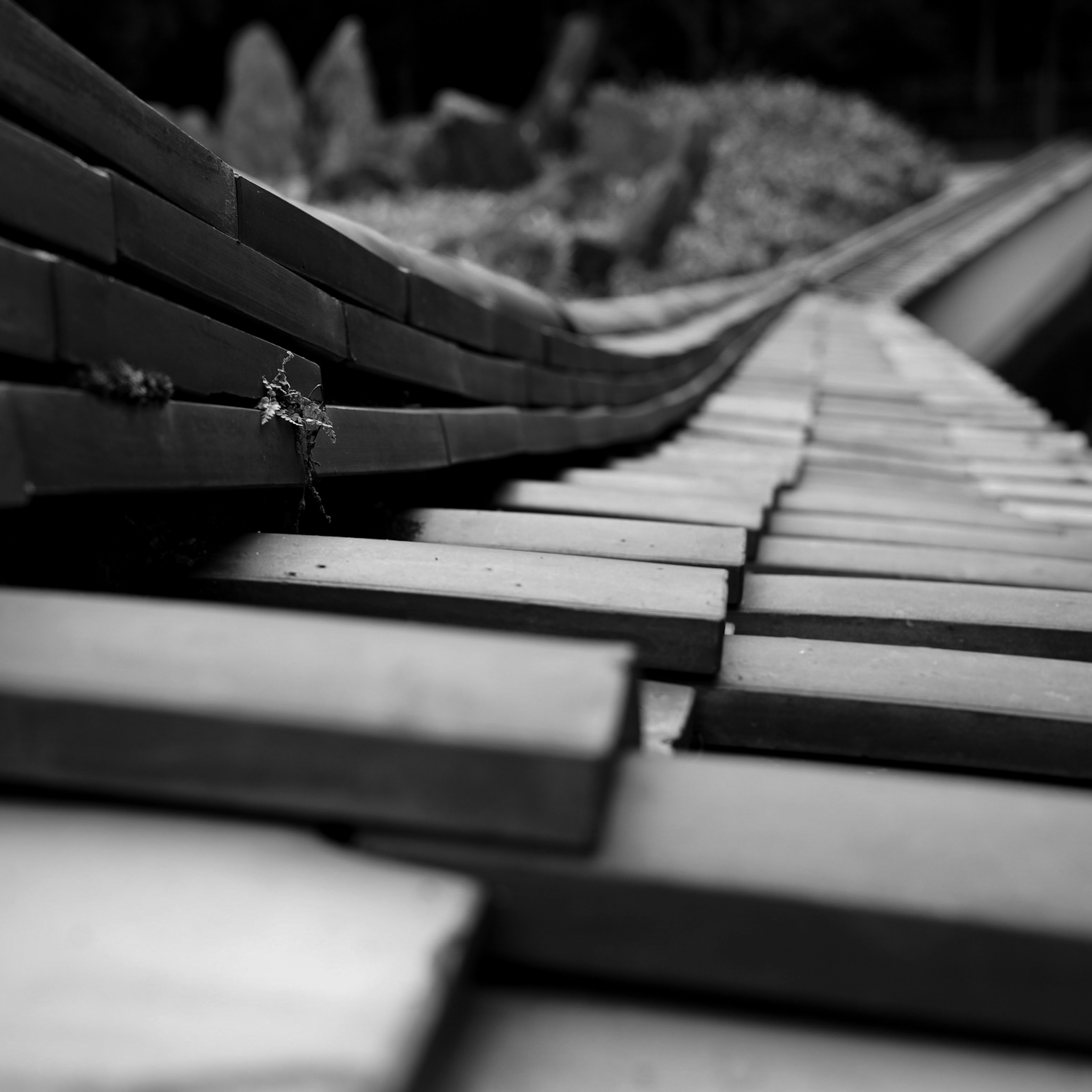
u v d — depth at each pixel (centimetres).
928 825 27
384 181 598
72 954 23
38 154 34
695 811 27
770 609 55
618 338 138
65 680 27
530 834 26
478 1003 26
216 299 42
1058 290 624
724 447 129
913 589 56
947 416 189
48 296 33
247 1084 20
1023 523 90
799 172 783
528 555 47
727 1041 26
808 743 44
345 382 58
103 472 35
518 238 444
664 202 538
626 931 26
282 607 43
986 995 26
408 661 28
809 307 452
